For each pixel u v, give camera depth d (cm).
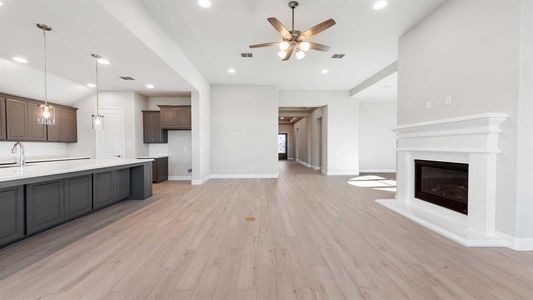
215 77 679
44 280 196
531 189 244
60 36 314
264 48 473
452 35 313
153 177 670
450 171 337
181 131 746
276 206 429
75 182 344
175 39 434
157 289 184
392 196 507
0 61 417
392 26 389
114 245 264
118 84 577
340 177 788
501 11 253
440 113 335
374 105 931
